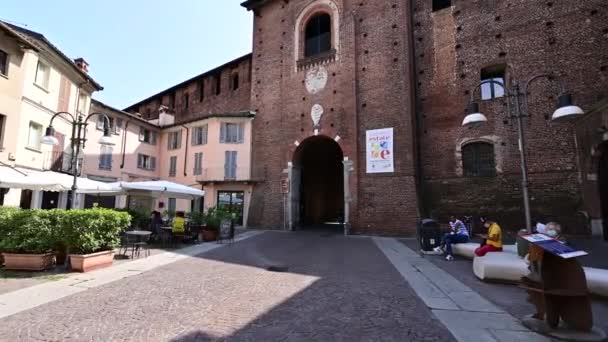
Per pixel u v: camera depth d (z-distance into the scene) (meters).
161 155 31.14
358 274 8.59
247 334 4.57
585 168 14.92
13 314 5.27
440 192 18.98
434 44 20.48
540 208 16.12
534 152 16.72
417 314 5.44
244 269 9.19
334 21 23.41
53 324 4.86
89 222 8.73
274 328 4.80
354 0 22.80
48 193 20.03
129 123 28.14
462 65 19.36
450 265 9.91
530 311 5.57
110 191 15.38
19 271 8.38
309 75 23.86
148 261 10.27
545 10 17.42
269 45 26.88
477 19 19.28
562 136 16.12
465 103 18.95
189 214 16.97
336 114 22.11
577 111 7.93
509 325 4.93
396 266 9.73
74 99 21.48
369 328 4.82
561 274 4.78
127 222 10.23
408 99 19.50
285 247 14.23
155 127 30.50
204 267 9.43
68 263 8.74
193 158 28.42
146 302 5.98
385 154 19.83
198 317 5.22
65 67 19.98
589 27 16.23
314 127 22.92
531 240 4.88
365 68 21.61
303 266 9.73
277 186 24.11
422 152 19.92
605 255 10.77
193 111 34.56
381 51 21.14
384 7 21.56
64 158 20.34
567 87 16.33
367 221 19.67
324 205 34.12
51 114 18.97
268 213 24.03
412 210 18.34
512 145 17.28
